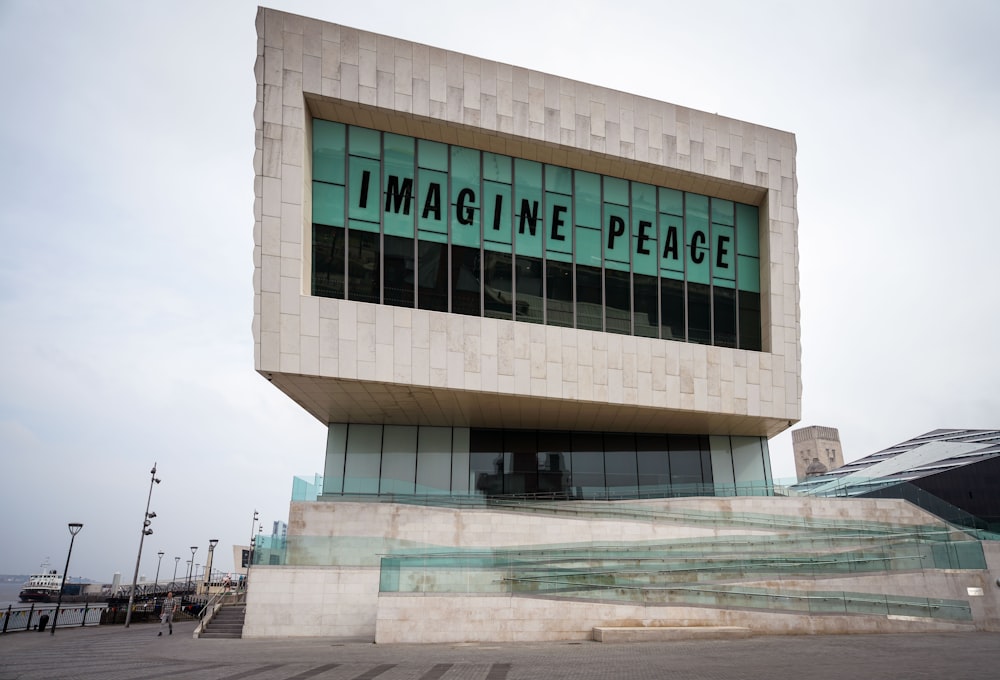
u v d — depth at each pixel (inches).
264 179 1036.5
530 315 1163.3
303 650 754.8
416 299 1105.4
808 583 996.6
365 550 990.4
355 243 1095.0
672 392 1209.4
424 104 1112.2
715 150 1279.5
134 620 1733.5
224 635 1075.9
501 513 1063.0
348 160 1109.7
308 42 1072.8
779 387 1277.1
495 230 1165.7
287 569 971.3
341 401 1157.1
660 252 1263.5
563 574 906.1
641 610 912.3
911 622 1003.9
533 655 683.4
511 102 1161.4
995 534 1123.3
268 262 1029.2
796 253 1320.1
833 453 3848.4
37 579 5251.0
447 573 860.6
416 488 1161.4
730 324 1291.8
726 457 1413.6
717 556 991.6
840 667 567.5
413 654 698.8
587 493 1171.9
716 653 695.1
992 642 822.5
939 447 2373.3
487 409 1206.9
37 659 677.9
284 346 1023.0
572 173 1227.2
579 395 1153.4
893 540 1083.9
